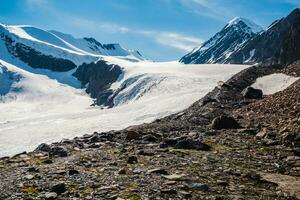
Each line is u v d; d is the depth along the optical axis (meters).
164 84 167.00
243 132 29.02
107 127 88.69
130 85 198.12
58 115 132.50
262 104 40.31
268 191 15.29
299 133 25.89
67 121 110.56
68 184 15.16
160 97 116.75
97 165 18.58
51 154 22.19
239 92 59.97
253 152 22.64
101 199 13.49
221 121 31.84
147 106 105.12
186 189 14.70
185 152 22.02
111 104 197.50
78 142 27.22
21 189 14.55
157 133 30.84
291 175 18.14
